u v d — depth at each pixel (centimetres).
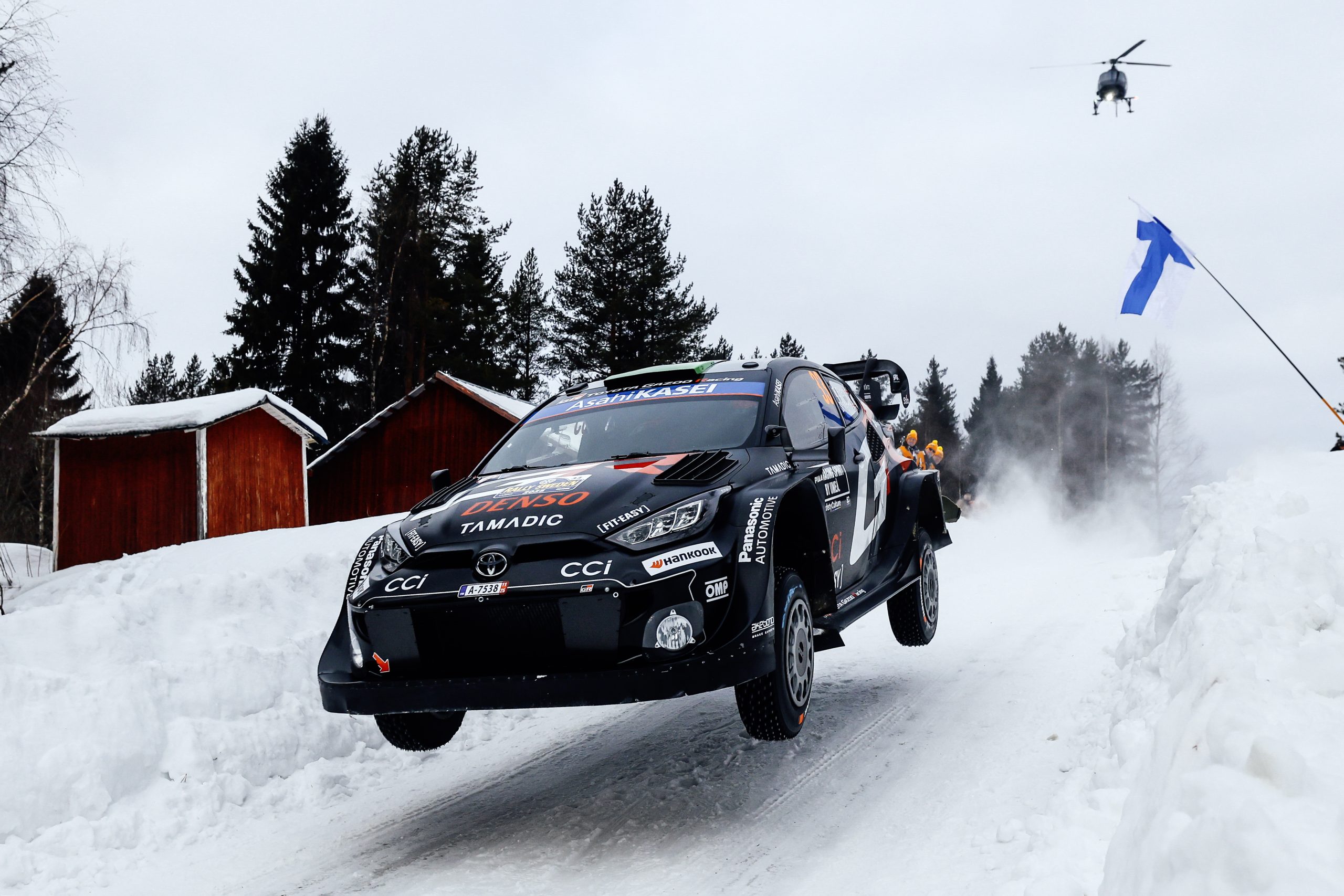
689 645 319
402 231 3900
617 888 298
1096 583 931
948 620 789
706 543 335
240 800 436
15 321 1586
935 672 580
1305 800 169
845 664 634
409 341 3903
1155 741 249
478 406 2138
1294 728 201
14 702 413
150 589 562
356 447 2236
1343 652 228
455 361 4031
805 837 330
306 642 560
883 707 503
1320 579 276
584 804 389
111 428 1620
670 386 485
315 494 2261
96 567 1182
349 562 708
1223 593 308
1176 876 169
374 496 2211
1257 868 153
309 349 3750
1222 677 231
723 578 332
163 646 527
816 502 409
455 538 346
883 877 285
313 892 320
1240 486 521
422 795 434
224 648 512
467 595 324
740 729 485
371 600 342
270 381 3716
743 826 346
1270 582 280
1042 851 261
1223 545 383
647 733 500
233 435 1691
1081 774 325
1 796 374
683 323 4362
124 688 447
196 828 404
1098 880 232
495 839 357
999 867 273
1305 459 585
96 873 355
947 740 427
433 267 4044
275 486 1775
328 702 348
